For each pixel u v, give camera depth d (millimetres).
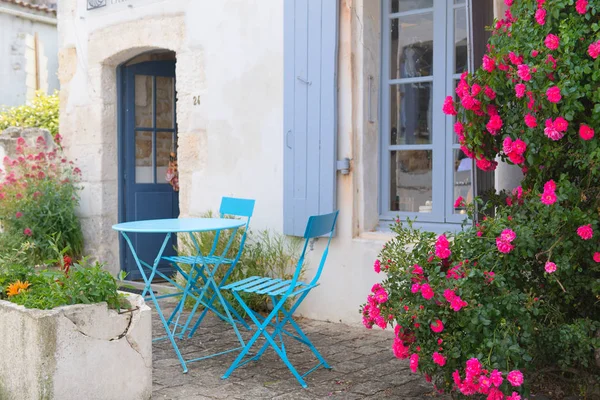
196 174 6746
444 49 5367
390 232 5523
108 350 3600
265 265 5941
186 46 6789
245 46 6297
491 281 3162
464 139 3719
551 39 3166
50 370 3369
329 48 5547
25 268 4098
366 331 5371
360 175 5566
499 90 3479
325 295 5734
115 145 7828
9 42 12375
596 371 3385
